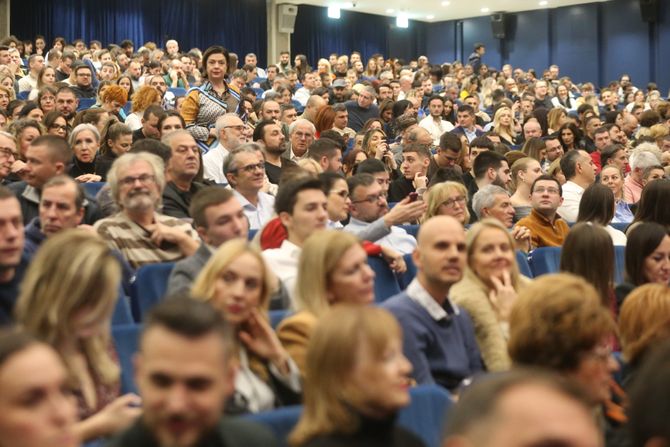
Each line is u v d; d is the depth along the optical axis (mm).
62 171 4484
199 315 1734
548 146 8062
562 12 22000
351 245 2840
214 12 19312
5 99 8414
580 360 2279
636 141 9516
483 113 13070
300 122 6965
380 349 1924
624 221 6562
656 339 2680
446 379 3105
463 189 4934
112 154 6082
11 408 1590
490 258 3402
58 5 17078
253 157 5004
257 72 16047
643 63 21094
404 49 23203
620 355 3059
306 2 20625
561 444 1021
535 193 5332
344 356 1918
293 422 2197
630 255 3811
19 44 13984
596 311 2299
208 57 7305
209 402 1719
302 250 2865
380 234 4578
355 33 22094
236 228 3500
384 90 12375
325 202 3791
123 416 2207
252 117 9266
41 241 3670
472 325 3256
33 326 2285
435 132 10617
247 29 19891
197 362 1709
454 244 3129
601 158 7930
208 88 7316
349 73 15953
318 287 2805
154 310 1759
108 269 2324
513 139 10508
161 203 4461
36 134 5906
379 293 4062
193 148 4785
